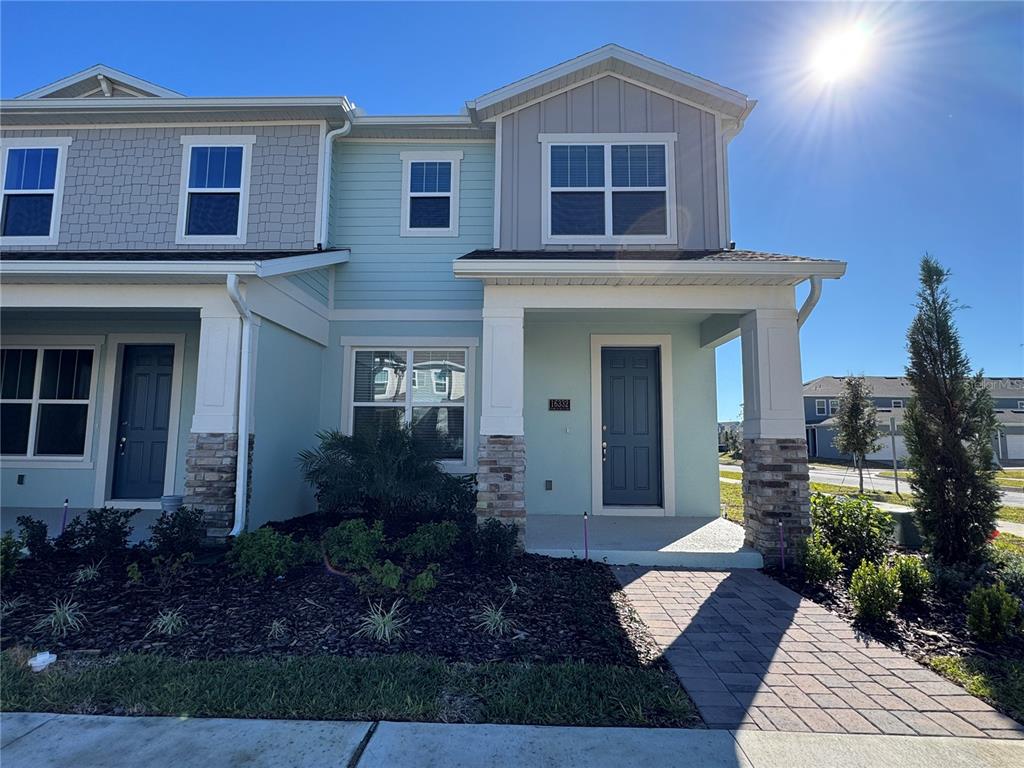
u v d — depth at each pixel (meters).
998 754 2.72
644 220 8.20
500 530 5.68
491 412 6.50
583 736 2.83
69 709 3.01
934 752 2.74
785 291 6.67
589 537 6.97
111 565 5.24
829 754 2.71
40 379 8.64
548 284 6.66
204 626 4.05
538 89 8.32
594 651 3.87
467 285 8.94
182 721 2.91
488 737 2.80
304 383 8.17
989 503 5.82
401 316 8.90
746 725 2.98
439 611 4.39
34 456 8.49
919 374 6.21
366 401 8.86
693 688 3.40
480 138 9.16
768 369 6.55
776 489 6.38
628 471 8.82
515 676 3.40
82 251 8.33
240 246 8.47
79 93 9.34
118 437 8.59
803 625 4.51
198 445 6.34
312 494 8.38
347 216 9.07
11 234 8.61
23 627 4.00
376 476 6.55
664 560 6.27
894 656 3.93
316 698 3.07
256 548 4.94
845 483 20.14
